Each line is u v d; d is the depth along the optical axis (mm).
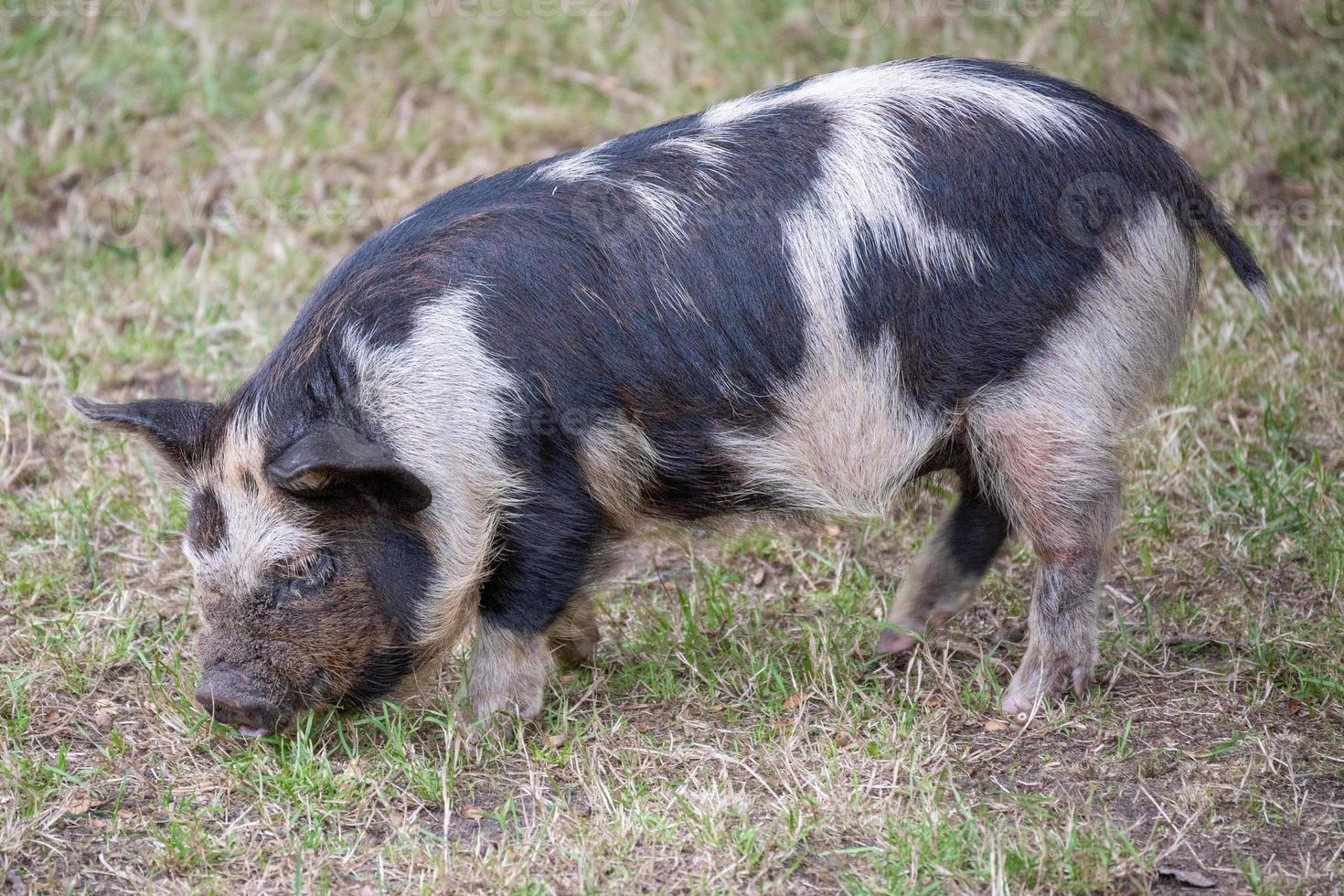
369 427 8242
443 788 8422
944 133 8805
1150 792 8422
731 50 17656
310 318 8633
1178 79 16859
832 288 8609
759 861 7840
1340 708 9062
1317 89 16359
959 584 9922
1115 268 8836
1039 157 8797
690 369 8586
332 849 8070
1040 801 8266
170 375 13422
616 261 8578
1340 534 10617
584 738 9008
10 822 8188
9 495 11766
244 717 8414
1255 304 13539
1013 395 8805
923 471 9219
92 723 9305
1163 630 10133
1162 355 9227
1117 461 9172
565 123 16984
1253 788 8375
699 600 10625
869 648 10070
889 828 7961
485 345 8336
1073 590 9141
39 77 16938
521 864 7754
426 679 9023
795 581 11023
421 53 17891
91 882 7852
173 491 8953
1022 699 9266
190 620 10383
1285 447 11914
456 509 8367
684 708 9328
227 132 16906
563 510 8656
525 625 8867
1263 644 9672
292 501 8258
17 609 10430
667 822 8102
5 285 14719
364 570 8406
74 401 8594
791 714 9242
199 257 15445
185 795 8586
